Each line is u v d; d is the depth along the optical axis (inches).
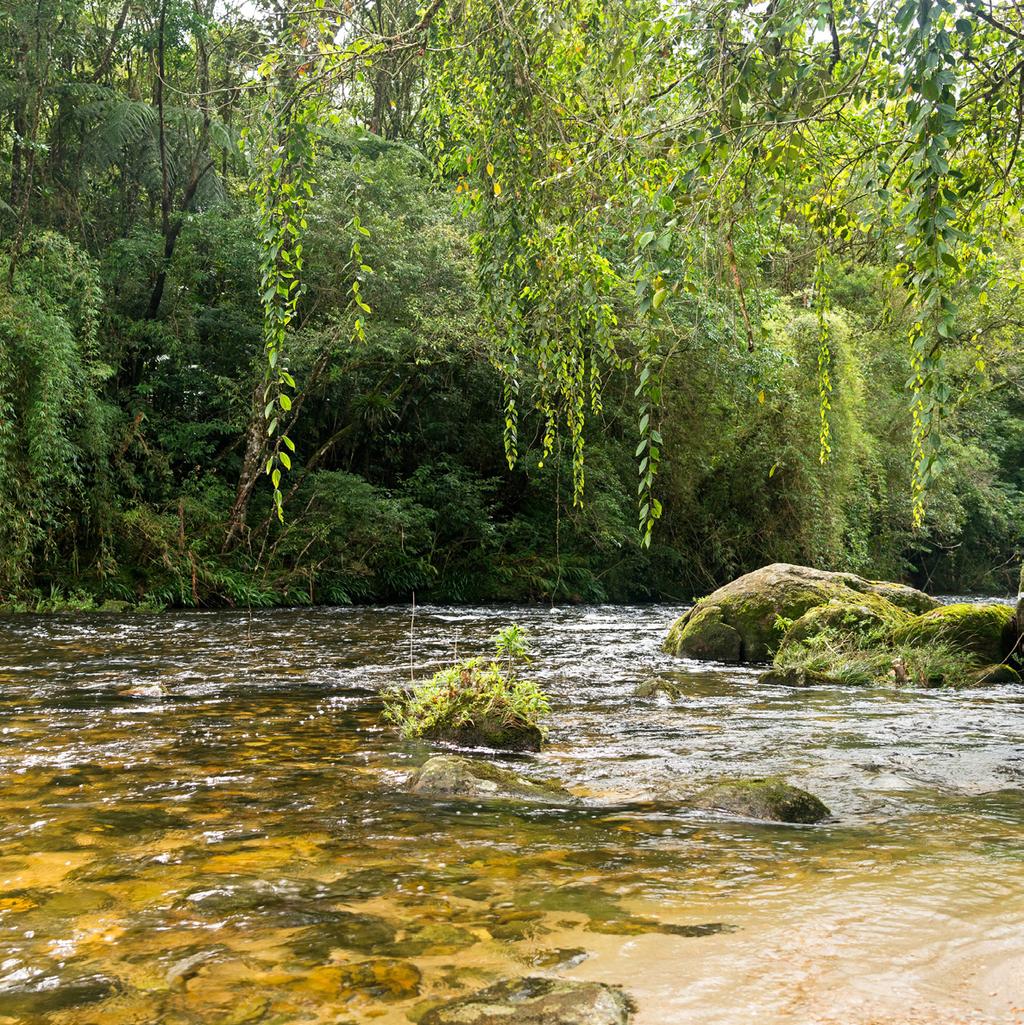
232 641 421.7
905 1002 75.0
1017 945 86.0
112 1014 77.7
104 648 384.5
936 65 97.8
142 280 737.0
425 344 715.4
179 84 808.9
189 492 693.9
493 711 206.7
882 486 997.2
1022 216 186.1
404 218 727.7
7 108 658.8
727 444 888.3
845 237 177.8
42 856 123.0
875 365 1017.5
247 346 730.2
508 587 799.1
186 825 138.3
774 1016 73.0
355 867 118.2
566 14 185.5
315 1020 75.5
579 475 204.5
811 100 135.0
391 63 186.5
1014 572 1250.0
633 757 193.8
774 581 408.5
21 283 565.0
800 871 115.2
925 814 147.1
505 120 186.4
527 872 115.9
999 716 247.9
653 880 112.0
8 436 530.9
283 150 157.8
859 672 325.7
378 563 757.3
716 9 130.3
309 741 205.6
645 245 118.4
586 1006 74.5
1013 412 1312.7
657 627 544.7
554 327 197.2
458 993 79.9
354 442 821.2
